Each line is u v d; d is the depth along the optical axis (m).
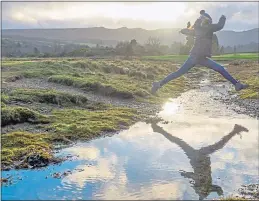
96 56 140.50
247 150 23.56
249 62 111.94
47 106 33.94
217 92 55.94
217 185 17.39
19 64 59.06
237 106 41.44
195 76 86.38
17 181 17.61
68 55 145.50
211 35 45.03
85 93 42.44
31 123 27.84
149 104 41.94
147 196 15.87
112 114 33.03
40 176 18.30
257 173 19.19
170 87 58.41
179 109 39.50
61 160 20.75
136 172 18.97
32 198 15.61
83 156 21.69
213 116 35.31
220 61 120.88
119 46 156.62
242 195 16.30
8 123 26.97
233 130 29.23
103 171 19.08
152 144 24.77
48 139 24.42
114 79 55.22
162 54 172.38
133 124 31.27
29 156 20.23
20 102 33.38
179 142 25.36
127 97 42.81
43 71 52.34
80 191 16.38
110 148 23.52
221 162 21.00
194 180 17.97
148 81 59.69
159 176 18.44
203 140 26.09
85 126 27.81
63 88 43.28
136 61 101.19
